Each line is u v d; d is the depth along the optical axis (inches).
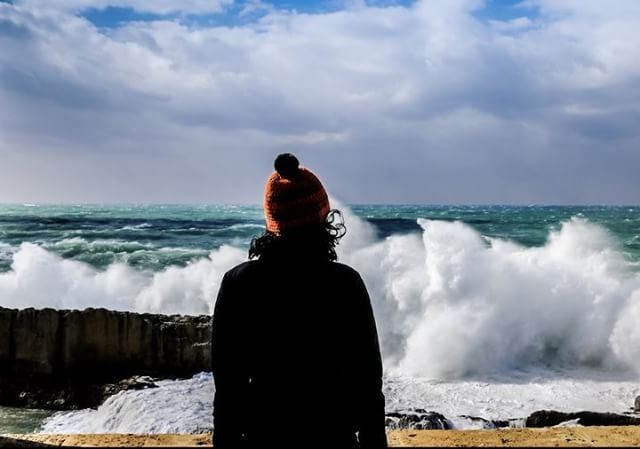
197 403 316.8
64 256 979.9
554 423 288.0
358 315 64.6
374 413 63.2
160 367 391.2
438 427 290.2
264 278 65.4
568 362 439.5
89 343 390.3
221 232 1558.8
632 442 139.4
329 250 67.7
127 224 1920.5
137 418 301.7
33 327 384.5
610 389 383.6
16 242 1268.5
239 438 63.8
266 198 67.6
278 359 63.3
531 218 2320.4
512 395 371.9
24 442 118.6
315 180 67.9
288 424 62.4
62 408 345.7
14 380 370.3
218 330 66.1
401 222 1929.1
